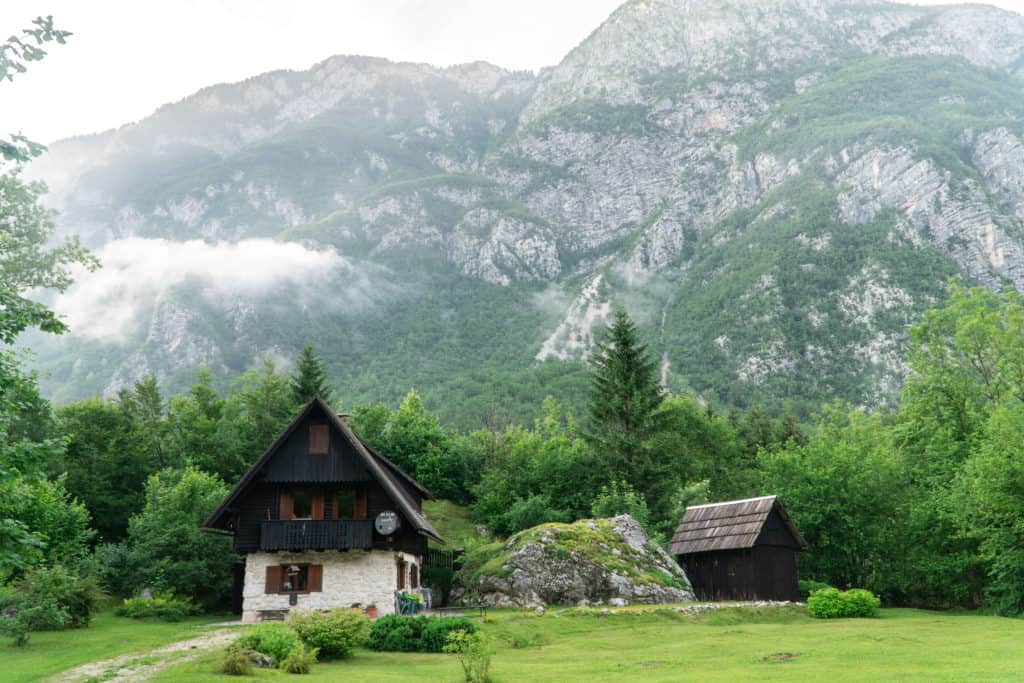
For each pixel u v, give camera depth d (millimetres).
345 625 26281
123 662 23953
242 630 32750
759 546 44719
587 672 22172
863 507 51281
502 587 41094
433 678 21203
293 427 40719
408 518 39656
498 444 76688
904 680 18000
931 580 47938
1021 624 34094
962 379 58031
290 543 39250
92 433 59594
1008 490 41031
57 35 13539
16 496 18078
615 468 62562
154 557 44844
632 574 41031
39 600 32562
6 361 17469
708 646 27344
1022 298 60500
